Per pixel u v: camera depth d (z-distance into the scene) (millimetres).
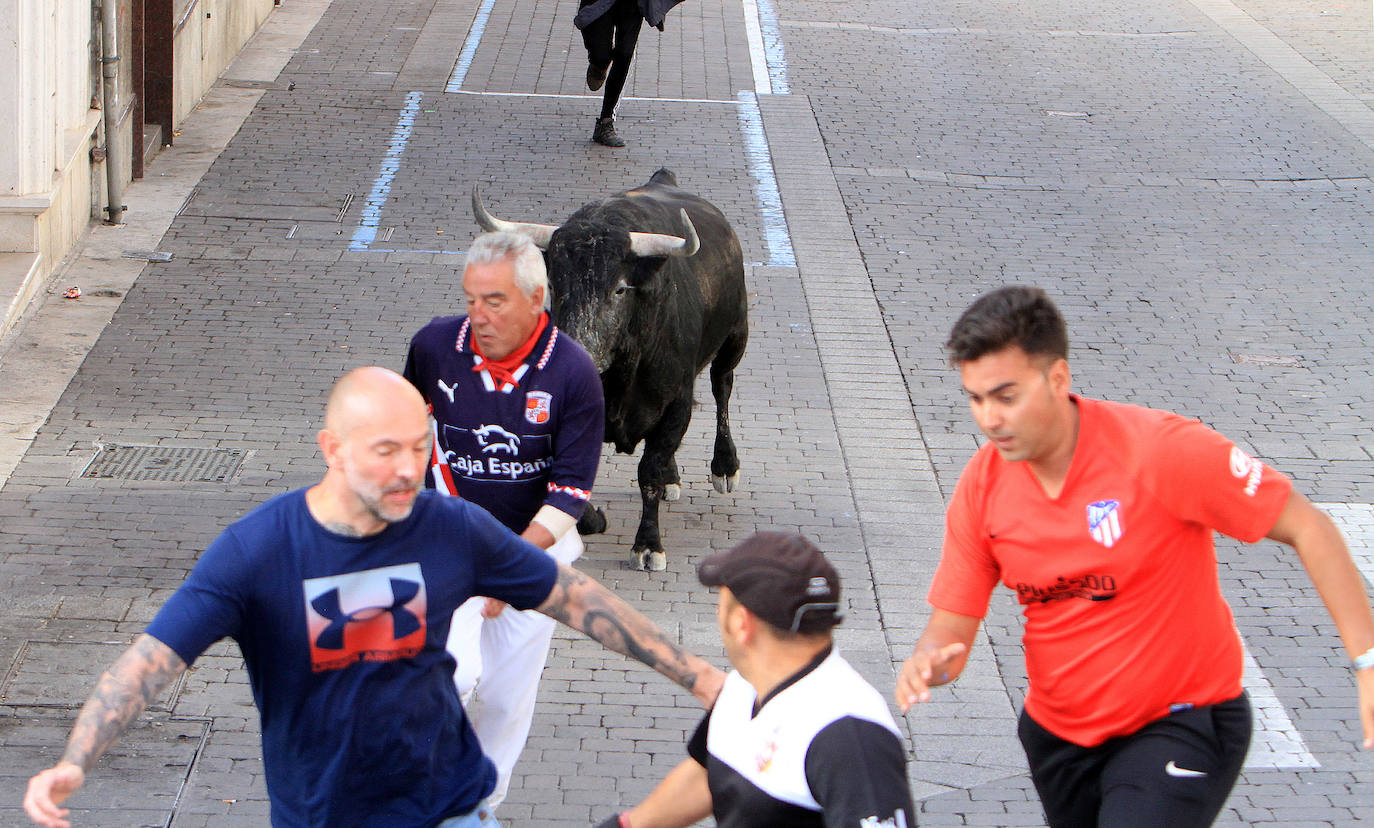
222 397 8797
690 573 7180
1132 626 3646
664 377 6746
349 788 3385
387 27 18125
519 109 15070
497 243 4508
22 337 9406
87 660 6078
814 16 19859
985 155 14398
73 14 10773
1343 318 10891
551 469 4777
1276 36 19688
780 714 2906
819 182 13367
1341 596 3529
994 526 3779
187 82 14188
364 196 12406
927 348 10156
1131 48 18875
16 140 9781
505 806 5324
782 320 10492
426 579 3352
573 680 6230
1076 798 3932
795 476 8305
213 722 5723
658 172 8047
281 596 3250
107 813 5121
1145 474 3562
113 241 11156
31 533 7102
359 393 3186
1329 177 14125
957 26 19703
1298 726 6027
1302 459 8648
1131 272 11641
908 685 3652
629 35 13438
